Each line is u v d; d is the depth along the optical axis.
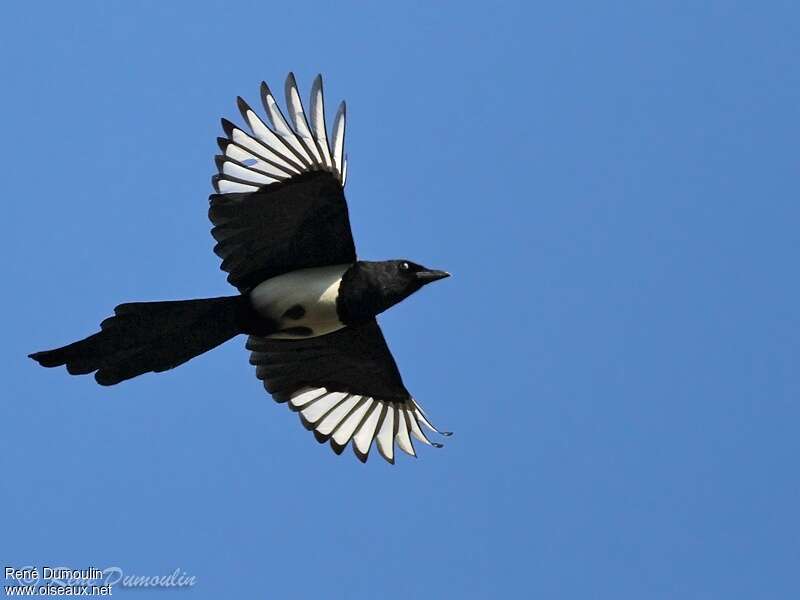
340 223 13.09
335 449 14.95
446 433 14.97
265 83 12.92
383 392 15.12
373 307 13.44
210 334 13.09
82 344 12.68
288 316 13.23
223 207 12.85
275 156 12.84
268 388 14.77
